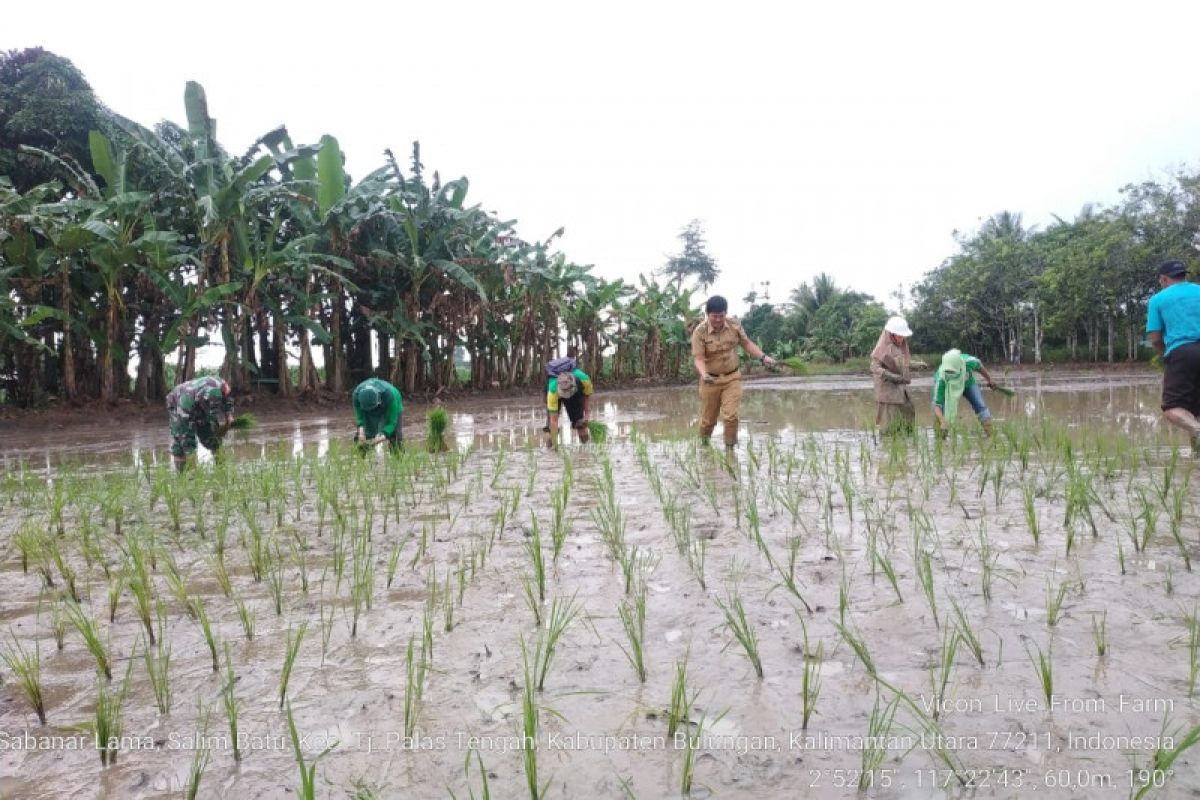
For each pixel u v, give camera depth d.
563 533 3.79
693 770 1.70
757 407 14.65
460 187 20.94
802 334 56.03
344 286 19.81
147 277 16.03
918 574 2.96
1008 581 2.84
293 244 16.67
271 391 21.00
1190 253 29.11
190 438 6.88
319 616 2.74
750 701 2.00
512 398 23.72
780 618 2.57
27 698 2.16
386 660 2.34
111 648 2.51
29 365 15.59
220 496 5.10
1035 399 14.57
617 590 2.94
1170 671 2.06
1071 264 33.00
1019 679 2.05
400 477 5.67
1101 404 12.86
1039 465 5.50
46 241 16.06
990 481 4.91
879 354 7.84
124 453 9.54
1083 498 3.85
